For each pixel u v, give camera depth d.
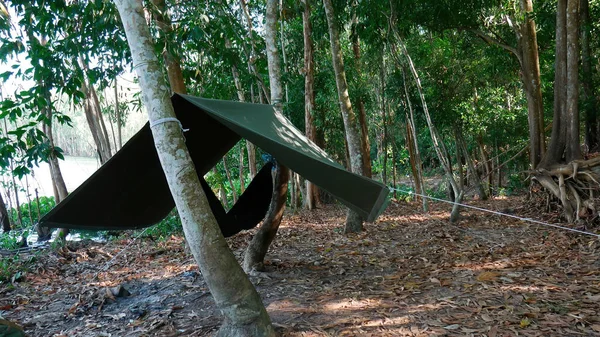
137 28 3.21
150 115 3.20
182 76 6.70
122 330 4.11
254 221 5.41
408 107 11.96
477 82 13.38
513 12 10.96
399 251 6.73
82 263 7.27
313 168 3.89
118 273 6.42
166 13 6.26
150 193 4.82
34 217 13.95
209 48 7.70
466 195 17.22
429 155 23.20
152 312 4.51
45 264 7.14
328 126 14.45
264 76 11.86
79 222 4.65
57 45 6.30
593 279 4.52
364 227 9.16
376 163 21.95
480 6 10.22
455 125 13.63
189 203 3.14
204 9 6.98
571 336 3.23
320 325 3.78
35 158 5.98
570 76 8.68
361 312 4.03
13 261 7.27
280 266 5.96
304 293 4.73
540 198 9.59
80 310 4.77
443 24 10.52
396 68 12.00
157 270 6.36
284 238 8.52
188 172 3.17
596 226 7.53
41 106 6.14
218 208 4.98
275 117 4.85
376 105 16.00
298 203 16.11
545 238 7.03
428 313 3.88
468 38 12.16
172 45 6.06
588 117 10.93
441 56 12.00
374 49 11.52
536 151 10.73
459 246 6.85
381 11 9.56
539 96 10.80
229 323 3.30
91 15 6.20
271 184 5.39
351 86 12.37
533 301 3.96
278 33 13.01
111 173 4.24
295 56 13.13
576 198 8.15
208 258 3.17
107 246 8.73
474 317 3.71
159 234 9.38
